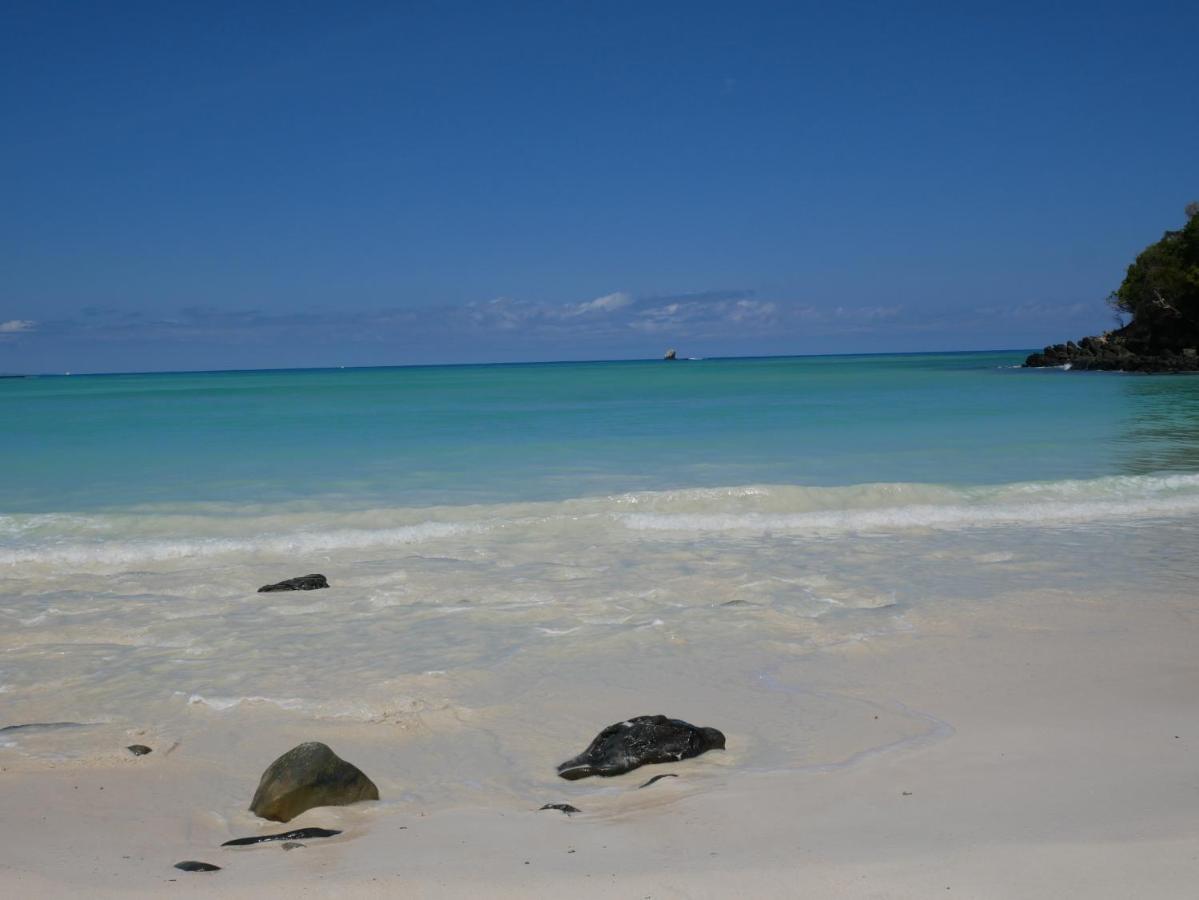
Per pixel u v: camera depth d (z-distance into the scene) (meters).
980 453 23.28
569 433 28.83
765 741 6.64
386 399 49.41
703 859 4.63
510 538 14.50
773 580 11.62
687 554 13.27
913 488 17.28
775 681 8.03
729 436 27.61
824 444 25.44
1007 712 7.12
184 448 25.58
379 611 10.47
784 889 4.25
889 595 10.91
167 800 5.75
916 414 34.75
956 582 11.55
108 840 5.09
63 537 14.70
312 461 22.89
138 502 17.70
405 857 4.74
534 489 18.81
